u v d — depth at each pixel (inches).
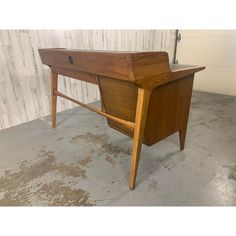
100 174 55.8
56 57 60.4
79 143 72.5
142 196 47.8
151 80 40.8
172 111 54.1
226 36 123.9
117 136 77.4
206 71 139.7
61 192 49.4
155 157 63.1
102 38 113.1
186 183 51.6
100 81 55.5
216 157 62.4
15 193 49.2
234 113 98.6
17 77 85.9
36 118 96.8
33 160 62.7
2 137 78.1
